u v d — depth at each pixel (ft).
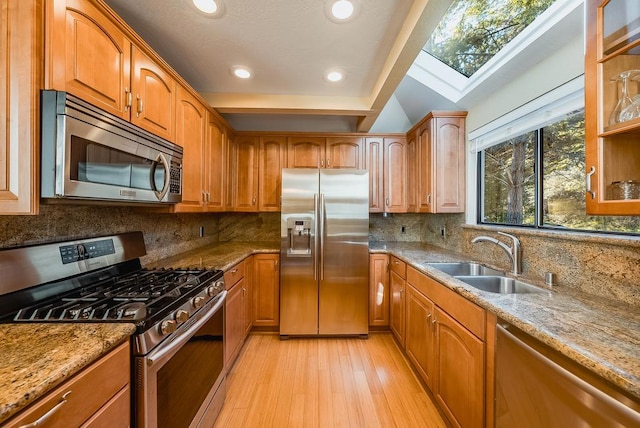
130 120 4.38
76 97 3.19
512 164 6.66
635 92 3.03
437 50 8.05
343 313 8.84
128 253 5.40
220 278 5.60
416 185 9.28
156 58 5.03
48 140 3.00
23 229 3.73
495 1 6.15
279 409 5.65
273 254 9.05
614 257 3.88
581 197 4.94
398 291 8.20
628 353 2.44
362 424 5.27
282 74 6.95
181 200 5.86
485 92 7.07
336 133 10.08
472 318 4.25
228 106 8.07
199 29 5.25
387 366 7.22
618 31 3.04
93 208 4.92
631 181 3.05
